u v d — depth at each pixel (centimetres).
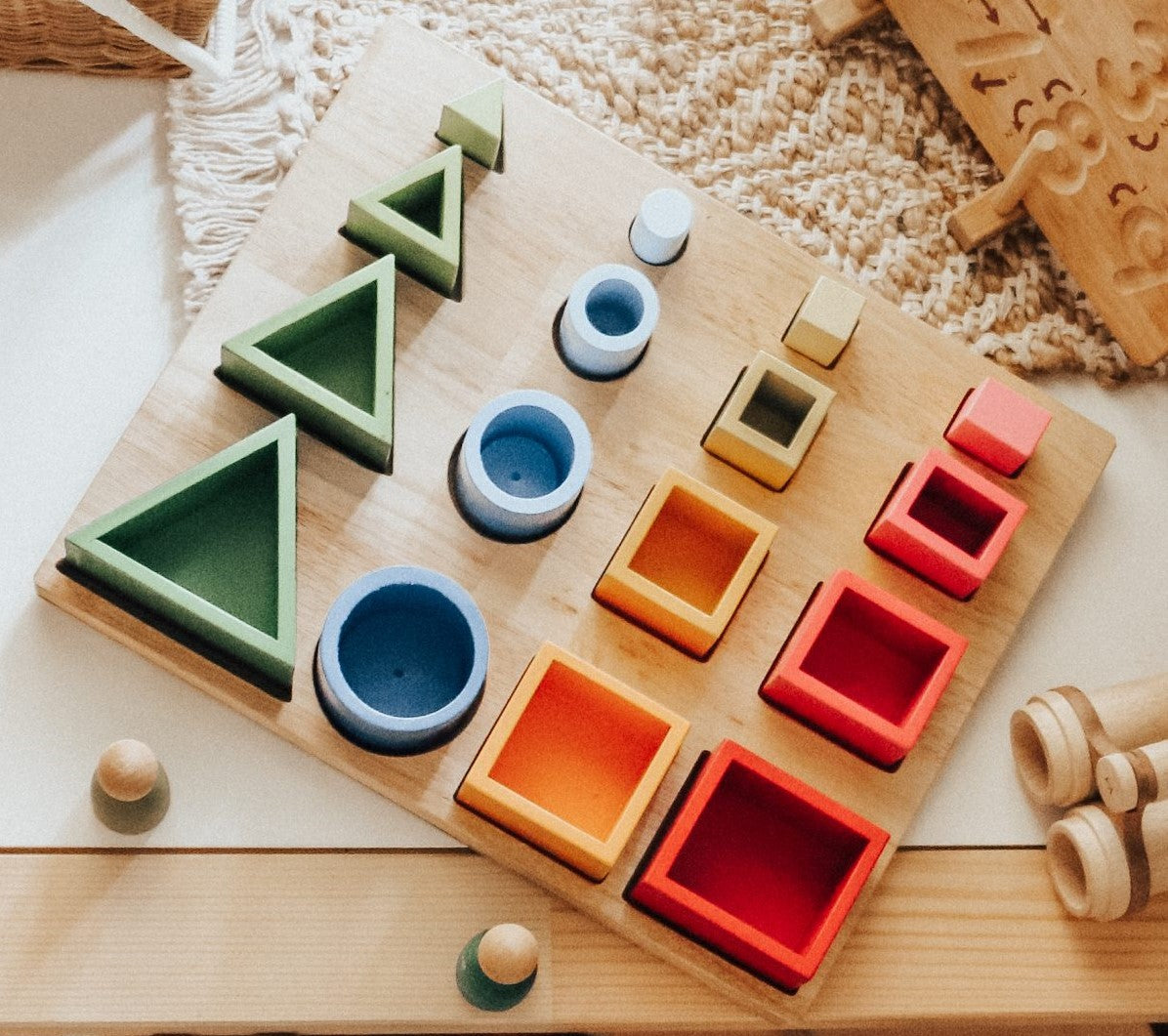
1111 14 75
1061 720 70
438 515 70
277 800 68
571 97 81
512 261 74
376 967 66
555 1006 67
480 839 67
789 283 76
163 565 66
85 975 65
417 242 69
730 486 73
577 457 67
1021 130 80
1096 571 79
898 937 71
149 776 60
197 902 66
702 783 65
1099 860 68
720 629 67
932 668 70
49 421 73
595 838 64
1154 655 78
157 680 69
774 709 71
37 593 69
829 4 83
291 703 67
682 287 75
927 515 75
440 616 67
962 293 82
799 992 68
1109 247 78
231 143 77
